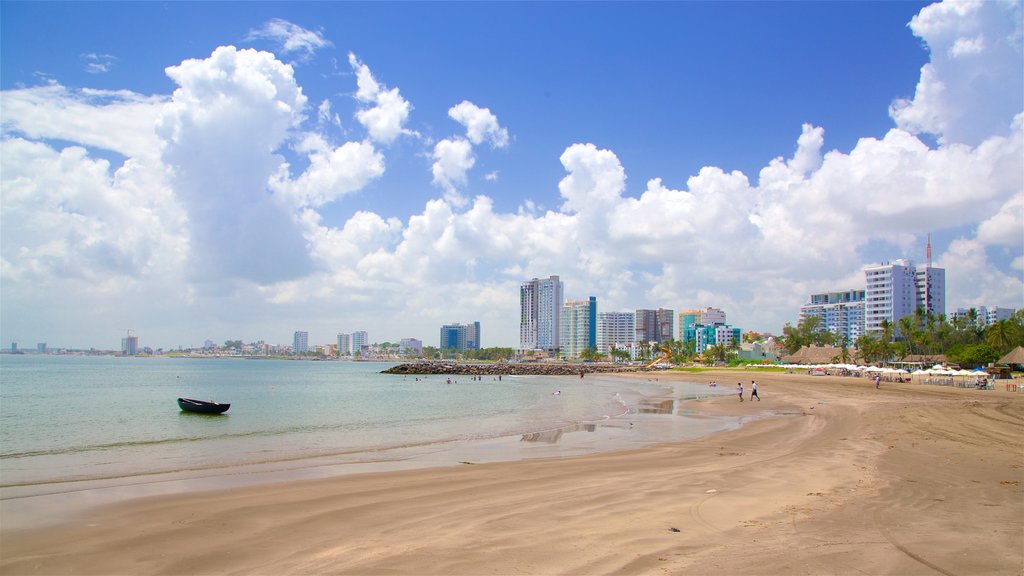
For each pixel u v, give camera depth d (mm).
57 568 9391
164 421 38812
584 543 9695
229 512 12836
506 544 9797
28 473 19438
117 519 12406
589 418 39000
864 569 8195
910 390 63625
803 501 12430
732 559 8680
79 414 43750
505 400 61281
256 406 52938
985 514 11180
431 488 15211
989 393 57656
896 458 18141
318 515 12445
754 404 48062
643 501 12781
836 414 35469
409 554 9422
